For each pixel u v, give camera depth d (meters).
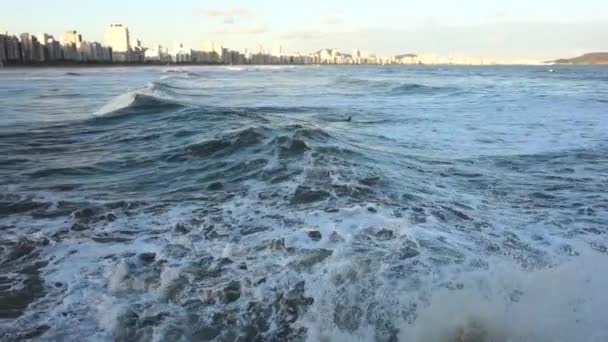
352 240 4.97
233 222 5.72
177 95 28.50
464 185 7.86
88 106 22.30
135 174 8.47
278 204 6.35
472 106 22.91
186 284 4.15
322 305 3.80
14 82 48.41
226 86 42.28
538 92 32.50
